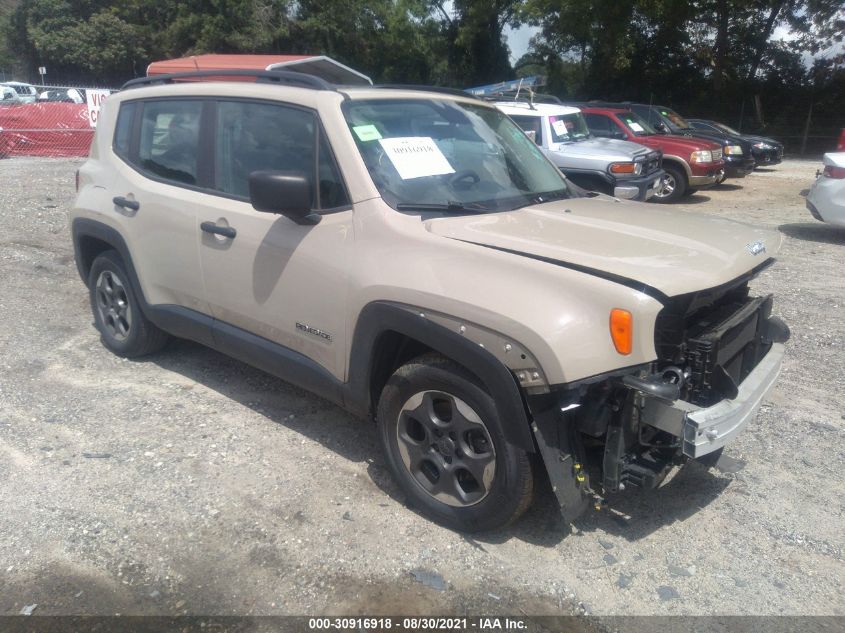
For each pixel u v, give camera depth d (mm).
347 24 38469
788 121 31391
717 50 31578
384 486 3789
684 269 3100
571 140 12070
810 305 6867
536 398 3025
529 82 14906
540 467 3195
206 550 3264
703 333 3270
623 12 30594
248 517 3498
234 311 4215
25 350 5387
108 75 45188
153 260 4691
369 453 4109
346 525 3461
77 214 5250
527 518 3559
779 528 3549
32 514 3465
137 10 43375
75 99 21562
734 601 3061
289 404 4668
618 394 3088
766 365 3617
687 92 34281
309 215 3715
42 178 13477
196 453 4039
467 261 3199
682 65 34062
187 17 37656
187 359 5336
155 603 2953
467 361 3094
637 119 15320
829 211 9852
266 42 36812
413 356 3662
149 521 3445
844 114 30984
